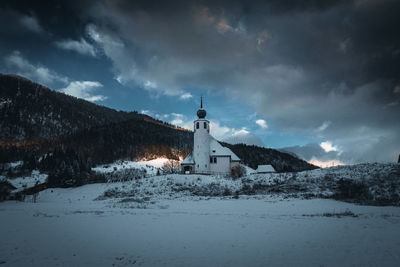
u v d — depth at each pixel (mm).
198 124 62781
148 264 8922
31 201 42312
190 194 40344
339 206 25234
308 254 9930
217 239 12328
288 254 9938
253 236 12867
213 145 65750
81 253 10203
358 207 24469
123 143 196625
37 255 9914
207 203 29812
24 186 65062
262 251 10359
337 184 36031
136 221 17453
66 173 61094
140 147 191875
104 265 8828
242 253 10125
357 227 14742
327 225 15406
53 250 10586
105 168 118562
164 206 28109
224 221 17234
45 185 58844
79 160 114562
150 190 44156
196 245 11305
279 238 12398
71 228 15062
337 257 9531
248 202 29312
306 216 19297
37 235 13258
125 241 12023
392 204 26188
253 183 43375
